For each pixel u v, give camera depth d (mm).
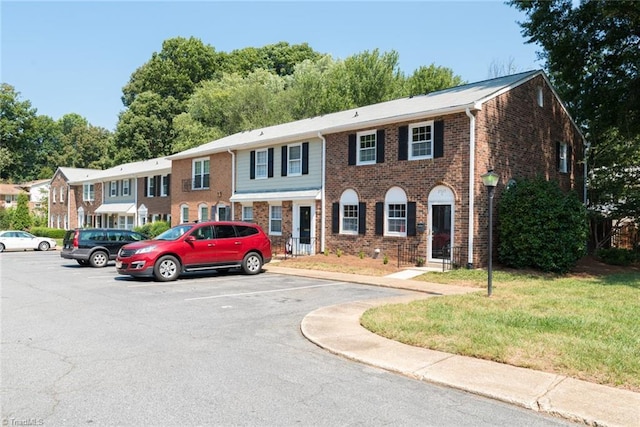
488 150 16703
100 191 44469
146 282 14539
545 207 15664
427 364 6133
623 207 21594
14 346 7016
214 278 15477
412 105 20016
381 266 17359
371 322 8281
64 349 6859
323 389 5316
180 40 60125
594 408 4699
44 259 25875
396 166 18484
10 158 70375
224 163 27672
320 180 21719
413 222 17844
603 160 22734
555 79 24219
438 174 17094
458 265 16359
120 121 58375
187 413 4590
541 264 15695
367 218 19547
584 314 8797
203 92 49500
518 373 5758
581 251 16062
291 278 15516
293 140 22953
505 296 11008
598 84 20219
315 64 48250
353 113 23812
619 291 11906
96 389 5219
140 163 43719
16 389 5203
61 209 51156
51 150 87438
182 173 31391
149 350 6848
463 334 7332
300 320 9031
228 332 8039
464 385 5363
